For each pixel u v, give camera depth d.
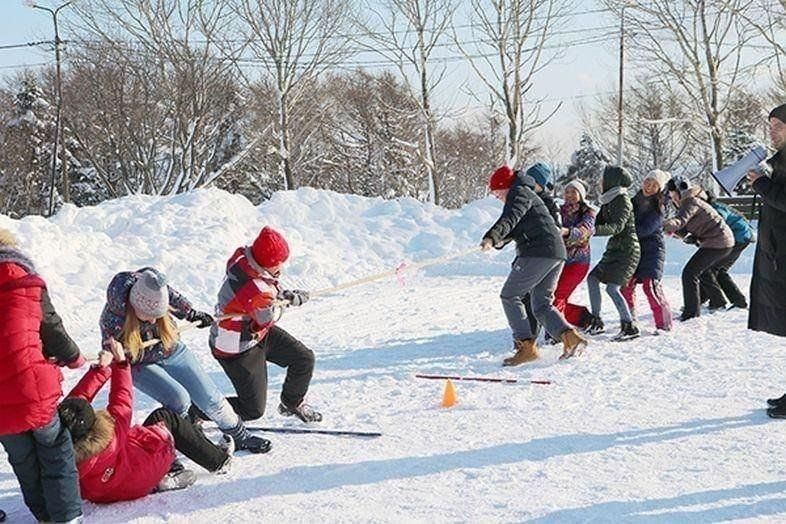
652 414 6.76
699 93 32.94
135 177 37.47
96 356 5.31
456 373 8.63
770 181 6.23
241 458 5.93
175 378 5.71
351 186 51.94
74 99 36.47
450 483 5.31
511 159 35.94
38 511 4.68
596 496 5.00
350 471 5.59
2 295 4.32
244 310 5.89
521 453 5.87
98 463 4.86
